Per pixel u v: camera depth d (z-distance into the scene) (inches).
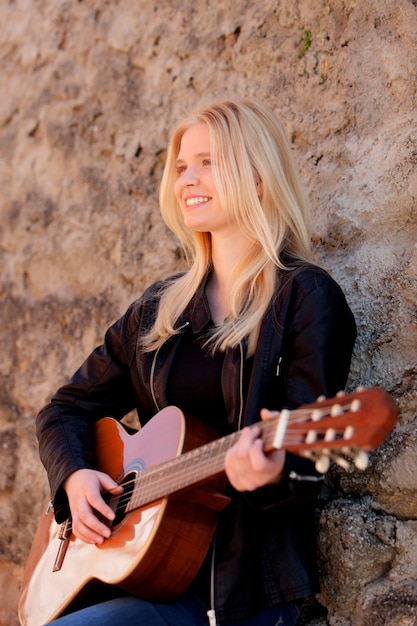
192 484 66.7
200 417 78.2
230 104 83.6
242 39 109.0
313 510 76.9
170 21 118.9
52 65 134.9
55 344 124.3
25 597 83.2
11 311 131.5
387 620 75.0
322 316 73.3
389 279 85.6
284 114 102.5
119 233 119.6
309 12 102.2
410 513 78.4
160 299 86.6
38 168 133.6
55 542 83.2
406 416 80.1
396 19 92.8
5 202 137.6
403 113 90.1
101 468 81.4
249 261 80.2
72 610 77.9
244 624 70.1
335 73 98.3
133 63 122.9
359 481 81.3
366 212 90.1
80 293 123.5
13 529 121.7
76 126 129.1
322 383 71.1
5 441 125.9
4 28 145.8
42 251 129.5
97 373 88.6
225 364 76.1
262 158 81.1
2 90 143.4
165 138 116.5
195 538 70.6
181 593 71.3
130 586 71.1
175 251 112.4
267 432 59.3
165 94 117.7
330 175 96.3
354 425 52.6
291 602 72.8
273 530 72.2
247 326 75.7
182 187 82.0
